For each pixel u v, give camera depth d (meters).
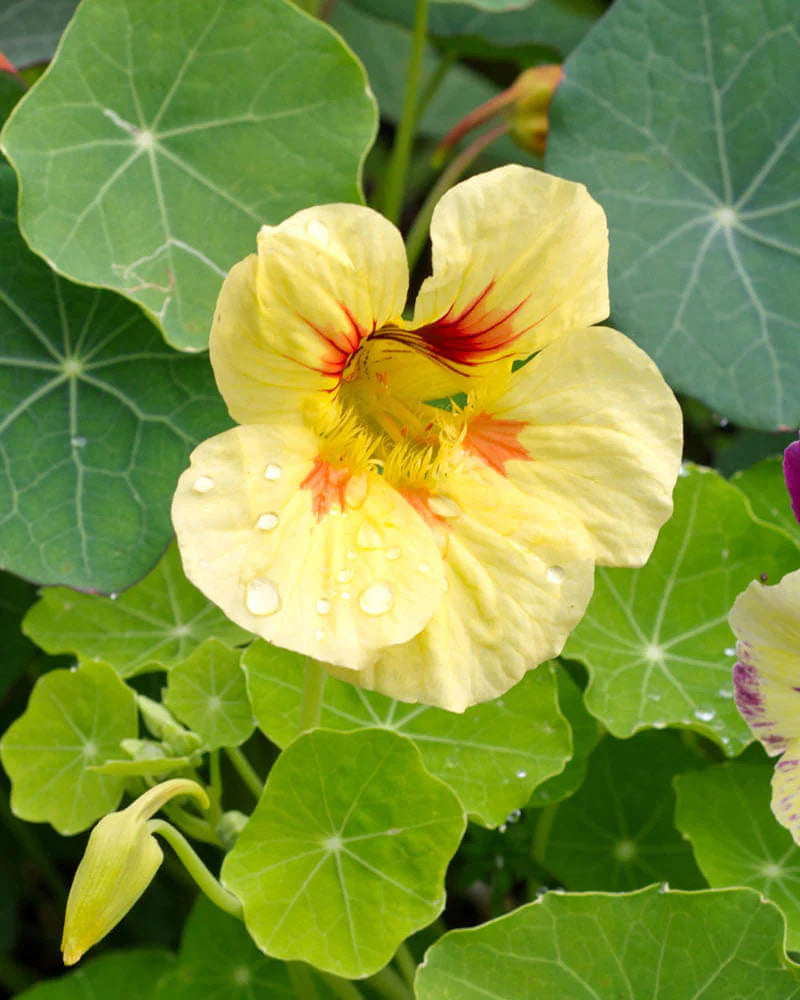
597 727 0.46
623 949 0.42
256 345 0.40
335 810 0.43
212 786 0.45
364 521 0.41
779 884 0.44
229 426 0.46
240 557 0.40
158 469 0.46
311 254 0.40
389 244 0.40
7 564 0.45
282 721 0.45
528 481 0.42
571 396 0.42
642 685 0.46
